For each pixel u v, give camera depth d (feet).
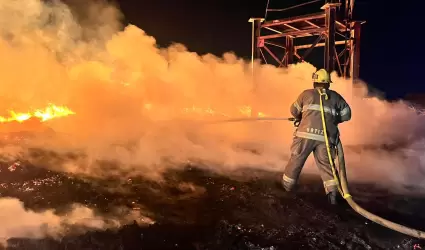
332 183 16.66
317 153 17.15
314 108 17.25
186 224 14.56
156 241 13.17
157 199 17.12
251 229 14.25
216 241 13.32
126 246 12.79
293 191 18.08
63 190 17.54
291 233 14.02
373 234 13.97
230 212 15.79
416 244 13.20
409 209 16.61
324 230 14.25
